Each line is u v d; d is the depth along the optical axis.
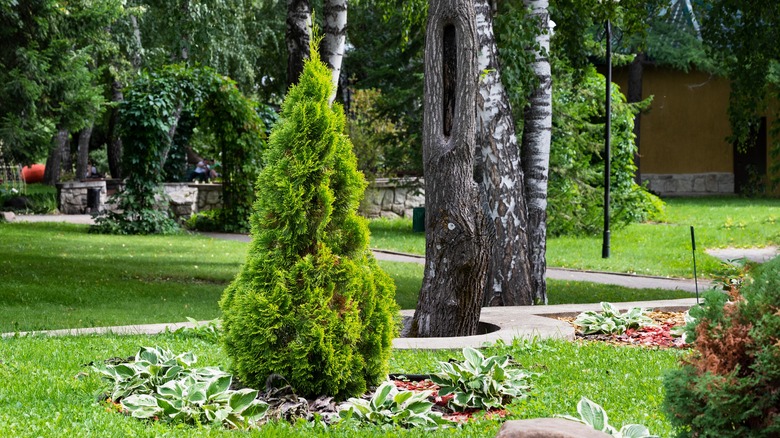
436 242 8.48
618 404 5.54
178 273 14.34
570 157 21.98
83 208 29.78
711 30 13.45
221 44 27.62
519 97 11.28
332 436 4.66
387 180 27.50
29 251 16.62
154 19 28.97
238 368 5.55
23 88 15.31
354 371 5.55
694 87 35.12
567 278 15.57
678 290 13.71
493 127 10.92
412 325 8.68
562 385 6.14
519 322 8.91
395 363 6.80
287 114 5.64
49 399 5.27
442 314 8.47
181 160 26.33
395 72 27.44
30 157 18.19
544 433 3.58
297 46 12.72
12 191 30.84
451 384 5.75
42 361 6.58
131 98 22.11
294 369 5.41
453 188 8.39
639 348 7.84
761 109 13.80
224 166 23.73
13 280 12.47
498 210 10.95
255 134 23.08
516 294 10.98
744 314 3.64
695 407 3.66
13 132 16.33
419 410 5.19
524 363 6.97
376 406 5.17
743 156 35.50
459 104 8.34
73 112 17.77
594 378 6.43
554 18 13.29
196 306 11.07
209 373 5.62
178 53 29.28
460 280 8.45
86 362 6.59
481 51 10.84
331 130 5.57
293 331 5.46
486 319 9.15
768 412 3.50
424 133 8.56
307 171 5.46
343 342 5.48
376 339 5.63
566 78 21.17
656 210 24.83
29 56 15.15
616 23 13.60
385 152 26.14
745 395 3.51
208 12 26.03
